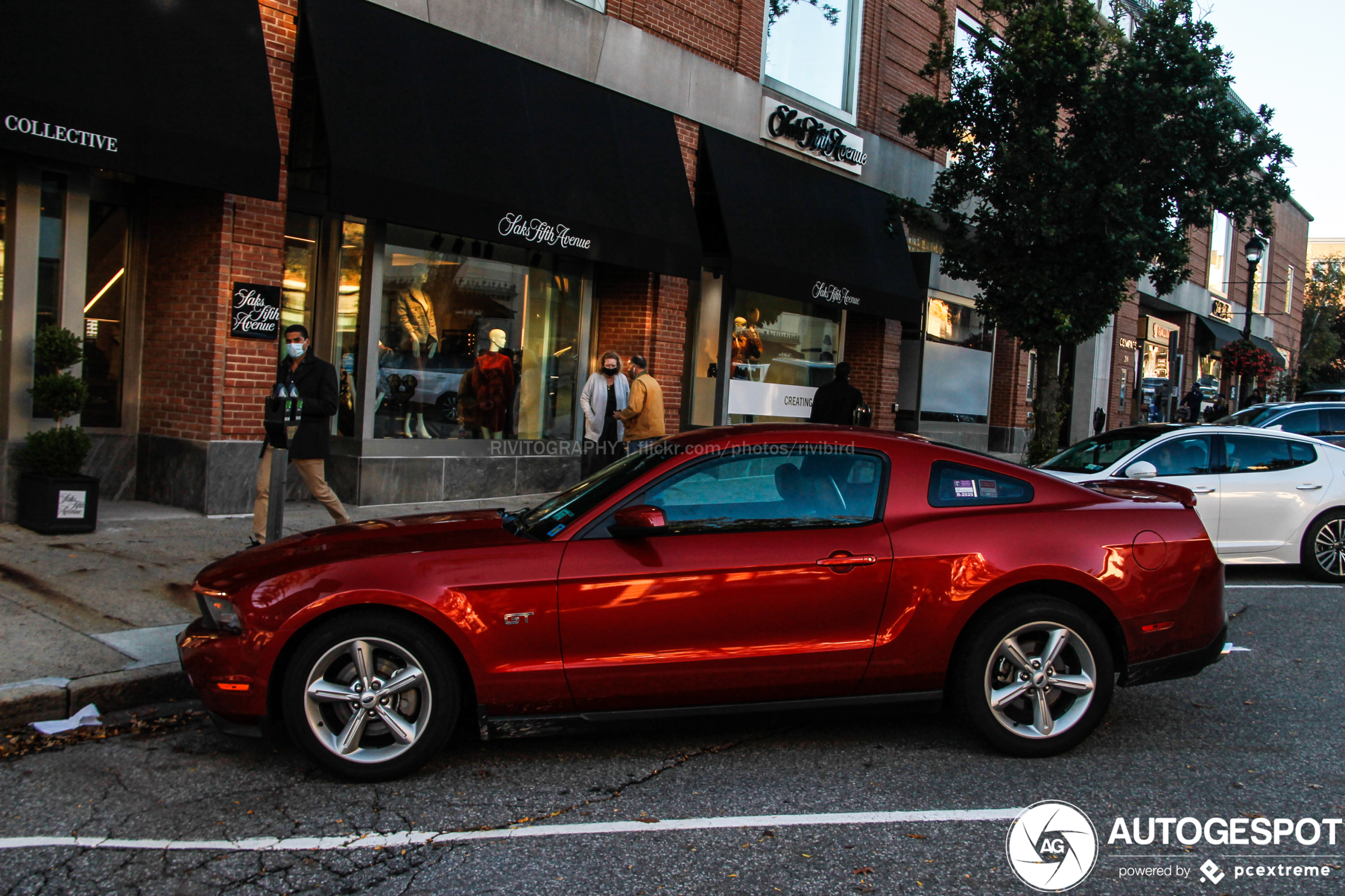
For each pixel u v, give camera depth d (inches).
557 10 432.1
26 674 185.2
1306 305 1883.6
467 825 141.1
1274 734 188.4
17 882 121.6
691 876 126.6
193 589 164.6
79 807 144.6
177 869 126.1
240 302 343.0
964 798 154.1
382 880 124.3
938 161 689.6
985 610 169.9
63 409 302.5
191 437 346.3
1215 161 508.4
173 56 303.3
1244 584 348.5
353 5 363.3
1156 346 1100.5
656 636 159.9
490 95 399.2
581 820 143.4
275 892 120.6
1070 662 173.5
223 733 160.6
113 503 352.5
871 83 623.8
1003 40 540.7
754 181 526.6
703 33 507.2
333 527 188.5
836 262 557.3
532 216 395.2
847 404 448.1
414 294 406.0
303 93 380.5
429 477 409.7
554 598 157.0
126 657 198.4
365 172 342.0
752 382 570.3
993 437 817.5
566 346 475.8
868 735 183.8
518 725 159.3
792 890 123.4
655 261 451.2
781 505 169.9
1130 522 174.9
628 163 451.5
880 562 165.3
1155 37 504.4
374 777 154.8
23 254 307.7
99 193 350.0
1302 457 356.2
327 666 153.7
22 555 273.6
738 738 181.3
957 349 733.3
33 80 268.8
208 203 339.6
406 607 153.1
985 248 535.2
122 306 357.7
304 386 303.4
